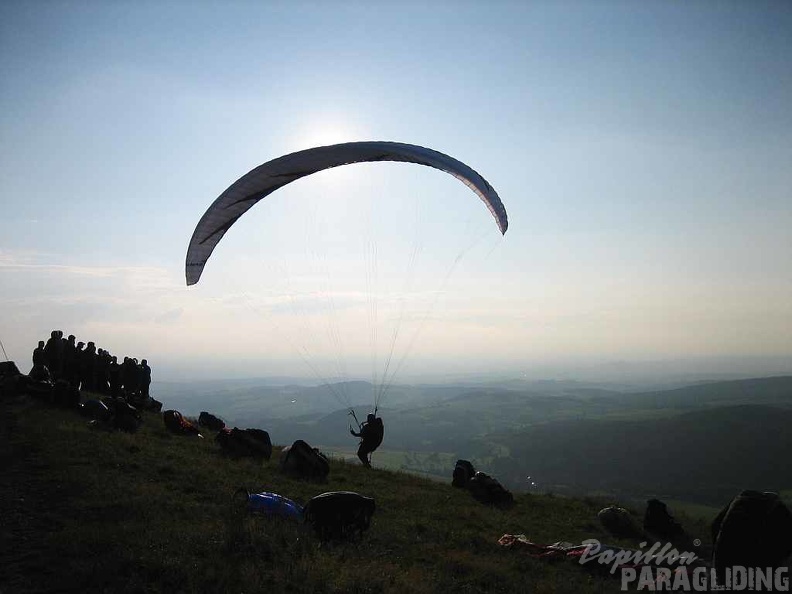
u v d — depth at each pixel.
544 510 17.80
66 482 12.02
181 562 8.59
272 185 18.41
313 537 10.67
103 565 8.27
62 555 8.73
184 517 10.93
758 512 9.48
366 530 11.77
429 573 10.00
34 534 9.50
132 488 12.09
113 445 15.57
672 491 103.62
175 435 19.86
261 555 9.39
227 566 8.62
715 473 115.94
